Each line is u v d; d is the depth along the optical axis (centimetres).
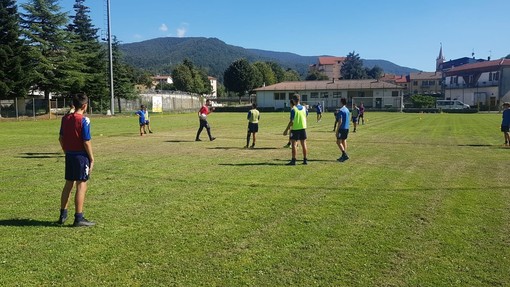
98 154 1373
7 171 1045
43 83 4584
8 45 4169
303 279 416
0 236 537
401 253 481
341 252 485
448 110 5959
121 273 428
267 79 10844
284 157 1295
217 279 416
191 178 932
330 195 762
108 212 651
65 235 543
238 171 1025
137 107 6750
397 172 1006
